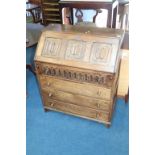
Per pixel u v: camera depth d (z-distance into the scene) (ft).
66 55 5.31
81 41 5.21
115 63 4.88
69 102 6.18
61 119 6.75
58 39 5.44
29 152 5.65
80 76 5.34
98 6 7.91
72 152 5.58
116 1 8.25
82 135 6.10
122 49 6.08
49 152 5.63
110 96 5.35
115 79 5.18
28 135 6.19
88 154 5.49
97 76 5.09
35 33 8.45
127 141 5.80
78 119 6.72
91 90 5.50
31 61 9.04
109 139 5.90
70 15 9.13
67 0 8.46
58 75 5.66
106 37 5.03
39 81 6.18
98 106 5.76
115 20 8.55
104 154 5.46
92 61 5.05
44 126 6.50
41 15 13.82
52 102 6.55
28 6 13.80
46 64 5.56
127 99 7.15
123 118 6.63
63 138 6.04
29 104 7.52
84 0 8.06
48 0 12.79
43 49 5.57
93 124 6.47
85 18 9.34
